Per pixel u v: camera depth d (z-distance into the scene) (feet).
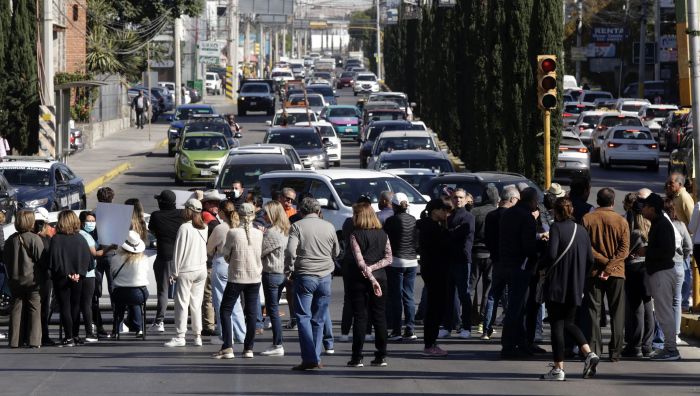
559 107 247.50
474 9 287.89
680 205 119.14
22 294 120.37
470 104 289.94
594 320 107.24
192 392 93.61
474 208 128.88
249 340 110.83
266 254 110.93
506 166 260.62
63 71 404.98
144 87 578.25
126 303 123.24
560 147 303.48
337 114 463.83
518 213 108.99
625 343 117.39
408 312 121.60
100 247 125.29
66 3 411.34
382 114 439.22
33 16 279.28
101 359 111.55
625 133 348.18
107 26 491.72
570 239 98.84
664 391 94.68
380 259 104.58
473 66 282.77
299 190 178.50
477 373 102.53
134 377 100.78
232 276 109.60
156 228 127.13
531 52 246.47
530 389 95.09
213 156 298.97
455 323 124.98
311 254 103.96
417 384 97.14
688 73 131.75
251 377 100.42
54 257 119.14
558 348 99.09
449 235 110.73
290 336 126.21
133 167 350.02
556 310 99.35
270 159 217.15
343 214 173.27
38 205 205.77
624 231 105.91
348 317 120.98
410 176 214.28
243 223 110.52
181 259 118.32
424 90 453.17
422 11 475.72
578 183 116.06
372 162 263.29
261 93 588.91
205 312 126.93
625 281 110.52
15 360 111.55
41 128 271.08
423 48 470.80
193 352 115.65
